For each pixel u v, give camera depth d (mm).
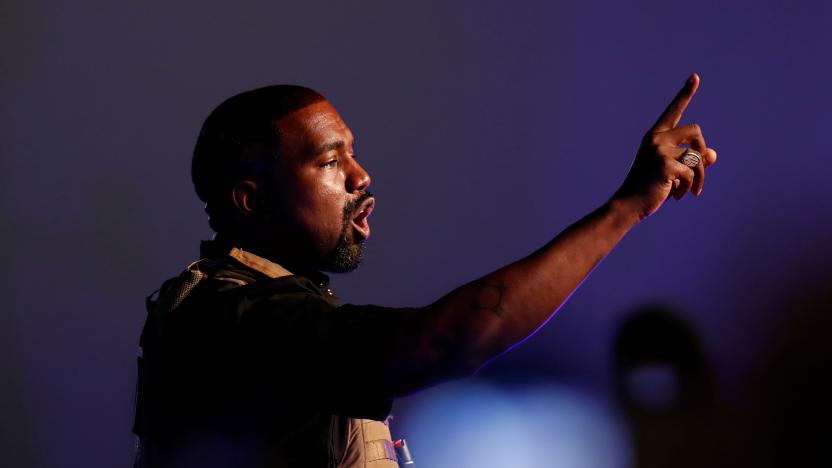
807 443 14516
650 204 3330
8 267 13797
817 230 14812
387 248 14883
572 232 3277
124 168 14195
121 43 14281
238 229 3969
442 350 3066
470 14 15258
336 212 3949
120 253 14094
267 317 3354
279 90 4047
